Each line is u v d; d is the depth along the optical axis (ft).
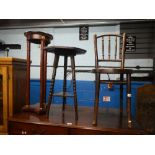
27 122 5.61
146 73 9.76
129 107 5.39
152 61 9.96
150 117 6.37
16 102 7.28
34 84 9.93
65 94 6.05
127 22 10.00
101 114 6.75
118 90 8.84
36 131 5.54
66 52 5.72
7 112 6.98
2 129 7.01
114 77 10.51
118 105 8.82
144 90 6.59
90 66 11.01
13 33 11.95
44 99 6.88
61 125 5.34
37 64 11.60
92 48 10.95
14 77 7.11
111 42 10.51
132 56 10.23
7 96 6.98
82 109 7.65
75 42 11.18
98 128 5.09
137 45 10.18
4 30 12.07
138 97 6.65
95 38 6.11
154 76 9.29
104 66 10.57
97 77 5.40
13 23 10.44
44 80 6.75
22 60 7.64
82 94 9.37
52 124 5.41
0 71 6.97
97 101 5.44
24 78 7.93
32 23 10.41
